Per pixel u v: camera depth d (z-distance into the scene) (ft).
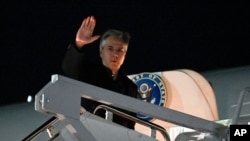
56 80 35.14
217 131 43.96
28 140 44.21
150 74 86.79
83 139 36.11
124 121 54.08
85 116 39.55
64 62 50.47
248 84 108.17
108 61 54.54
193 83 86.48
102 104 43.52
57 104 35.06
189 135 47.32
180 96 86.12
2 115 117.91
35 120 114.83
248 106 87.56
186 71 87.92
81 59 49.78
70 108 35.68
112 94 38.17
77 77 50.88
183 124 41.91
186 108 85.51
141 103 39.78
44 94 34.58
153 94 85.97
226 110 104.01
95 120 39.73
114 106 41.09
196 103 85.56
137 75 86.99
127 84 56.44
